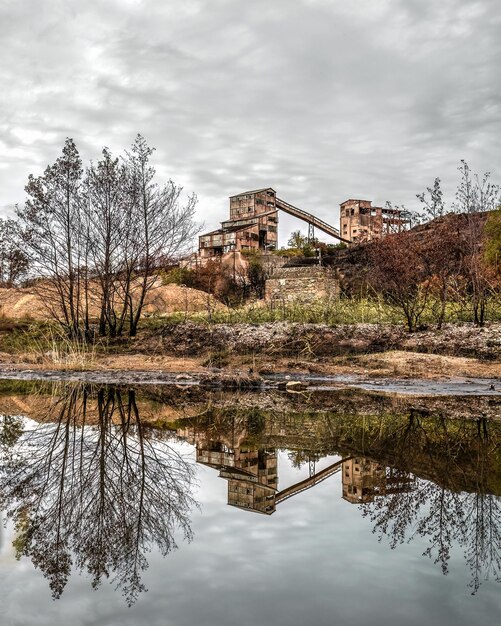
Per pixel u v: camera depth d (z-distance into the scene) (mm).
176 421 6723
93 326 18000
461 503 3410
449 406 7629
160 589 2197
